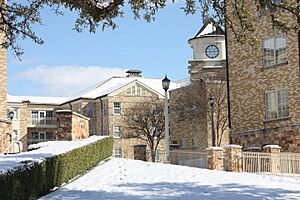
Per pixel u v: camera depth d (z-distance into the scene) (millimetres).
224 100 43281
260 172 24359
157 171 20547
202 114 43969
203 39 50594
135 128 51750
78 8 12359
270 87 30641
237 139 32625
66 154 16516
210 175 19594
